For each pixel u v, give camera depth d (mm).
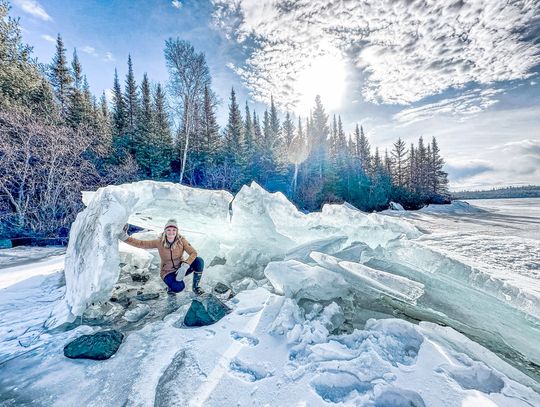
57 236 9602
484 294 2498
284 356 1874
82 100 17422
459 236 6691
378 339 2020
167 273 3104
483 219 15742
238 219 4074
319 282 2703
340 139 42938
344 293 2789
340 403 1410
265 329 2234
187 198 3488
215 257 4328
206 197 3684
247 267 3961
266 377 1651
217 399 1468
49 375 1686
